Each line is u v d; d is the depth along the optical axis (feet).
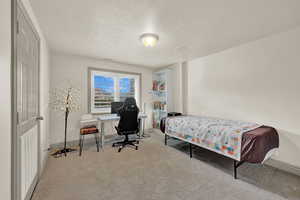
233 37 7.75
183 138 9.07
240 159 6.03
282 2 4.90
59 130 10.36
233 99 9.30
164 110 14.23
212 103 10.66
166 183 5.94
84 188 5.57
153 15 5.74
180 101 13.28
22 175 4.25
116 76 13.21
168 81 13.99
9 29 3.51
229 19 5.99
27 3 4.78
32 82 5.45
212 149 7.23
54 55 10.26
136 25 6.54
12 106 3.64
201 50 9.81
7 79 3.39
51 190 5.42
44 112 7.75
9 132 3.51
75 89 10.98
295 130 6.68
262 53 7.85
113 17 5.89
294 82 6.70
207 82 11.03
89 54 10.77
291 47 6.79
